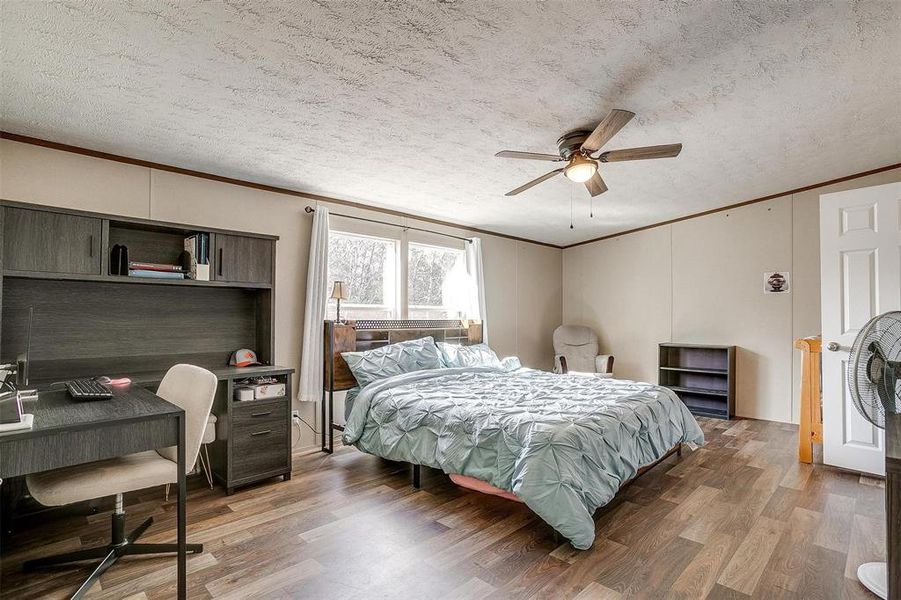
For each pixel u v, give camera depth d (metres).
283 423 3.28
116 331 3.07
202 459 3.18
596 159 2.84
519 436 2.49
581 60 2.18
